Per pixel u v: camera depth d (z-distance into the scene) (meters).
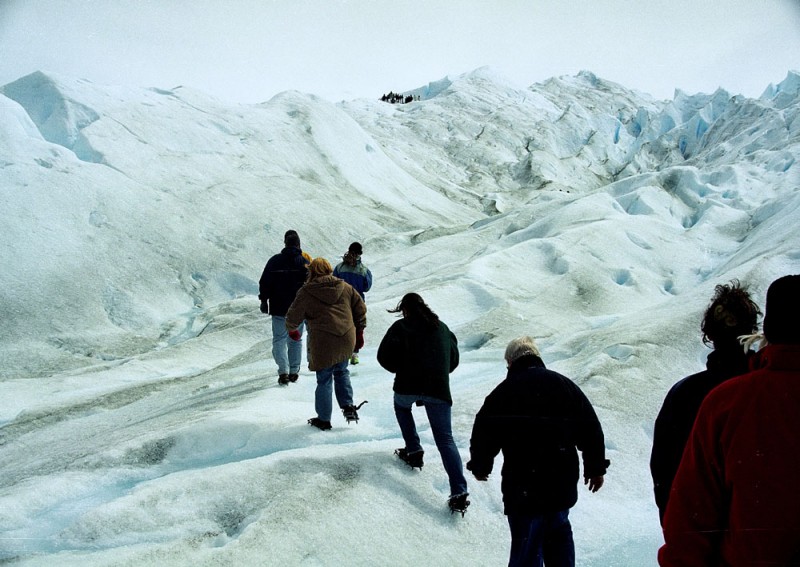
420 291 10.68
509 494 3.06
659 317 7.55
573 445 3.08
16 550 3.33
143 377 9.96
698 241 12.96
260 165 23.05
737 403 1.78
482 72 72.44
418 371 4.14
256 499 3.79
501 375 6.99
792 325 1.75
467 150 50.00
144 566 3.02
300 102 30.25
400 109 61.97
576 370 6.37
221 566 3.06
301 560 3.22
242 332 12.08
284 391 6.73
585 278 11.17
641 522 3.98
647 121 67.62
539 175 45.53
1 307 12.92
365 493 3.89
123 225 16.39
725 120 52.75
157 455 4.81
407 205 27.67
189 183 19.61
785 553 1.63
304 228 19.81
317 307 4.96
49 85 20.20
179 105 24.23
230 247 17.55
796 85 52.97
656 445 2.61
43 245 14.58
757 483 1.68
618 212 15.15
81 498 4.22
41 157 16.89
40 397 9.20
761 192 15.62
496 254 12.22
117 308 14.26
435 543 3.63
